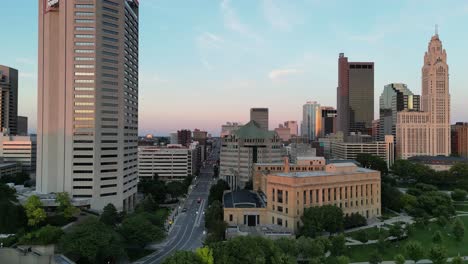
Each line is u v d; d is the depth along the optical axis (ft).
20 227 578.25
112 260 471.21
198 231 644.27
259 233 586.04
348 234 597.52
